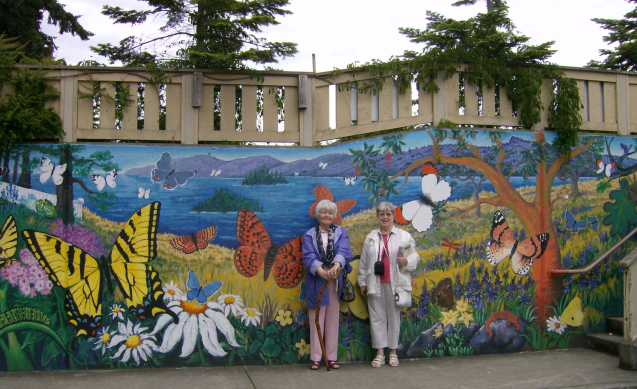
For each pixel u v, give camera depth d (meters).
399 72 5.67
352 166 5.44
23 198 4.97
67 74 5.23
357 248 5.38
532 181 5.81
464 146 5.67
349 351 5.25
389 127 5.62
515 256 5.68
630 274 4.95
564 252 5.84
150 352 4.97
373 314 5.09
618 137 6.13
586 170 6.00
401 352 5.34
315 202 5.35
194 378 4.61
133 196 5.10
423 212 5.50
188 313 5.04
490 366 5.03
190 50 5.98
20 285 4.89
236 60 5.60
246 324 5.11
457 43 8.33
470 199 5.62
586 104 6.15
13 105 4.95
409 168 5.53
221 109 5.44
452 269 5.51
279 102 5.55
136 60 7.76
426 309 5.41
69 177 5.04
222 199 5.21
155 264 5.05
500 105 5.95
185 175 5.19
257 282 5.16
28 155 5.02
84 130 5.21
